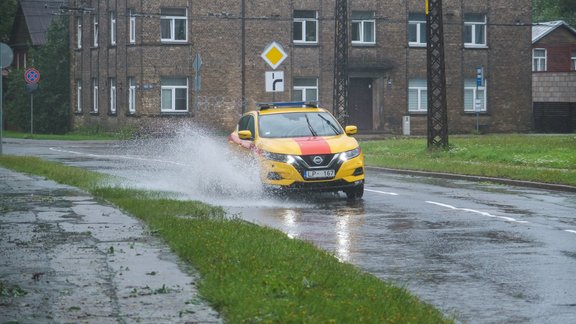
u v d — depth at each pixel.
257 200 25.05
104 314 9.90
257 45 71.12
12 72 86.56
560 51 92.88
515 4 76.88
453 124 75.62
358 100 74.56
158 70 69.00
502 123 76.94
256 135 26.27
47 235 15.98
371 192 27.88
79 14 81.69
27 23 100.44
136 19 69.12
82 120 81.00
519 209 22.75
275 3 71.38
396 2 74.38
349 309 9.77
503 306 11.37
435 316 9.91
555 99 79.44
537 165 38.00
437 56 44.97
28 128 84.62
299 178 24.70
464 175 34.28
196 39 69.56
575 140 55.88
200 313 9.94
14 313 9.92
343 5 58.41
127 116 70.88
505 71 76.94
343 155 25.05
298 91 72.75
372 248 16.16
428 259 14.95
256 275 11.66
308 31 72.81
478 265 14.34
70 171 31.92
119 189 24.73
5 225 17.34
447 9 75.25
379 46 74.12
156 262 13.20
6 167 35.00
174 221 17.52
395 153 47.72
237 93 70.62
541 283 12.85
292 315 9.22
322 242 16.92
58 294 10.92
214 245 14.02
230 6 70.31
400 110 74.75
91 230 16.66
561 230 18.53
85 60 80.00
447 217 20.92
